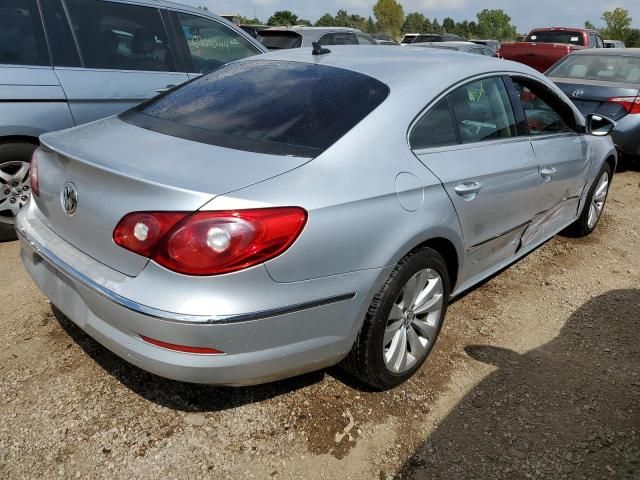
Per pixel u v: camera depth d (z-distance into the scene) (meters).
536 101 3.68
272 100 2.63
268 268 2.00
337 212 2.15
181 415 2.47
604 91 6.78
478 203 2.87
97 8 4.50
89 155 2.24
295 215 2.04
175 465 2.22
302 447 2.35
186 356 1.99
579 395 2.78
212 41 5.37
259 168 2.14
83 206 2.19
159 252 1.95
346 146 2.34
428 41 19.88
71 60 4.32
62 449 2.25
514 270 4.20
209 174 2.07
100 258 2.16
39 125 4.11
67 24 4.31
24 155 4.13
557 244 4.77
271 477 2.20
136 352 2.05
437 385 2.79
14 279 3.56
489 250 3.21
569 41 14.54
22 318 3.09
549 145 3.66
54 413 2.43
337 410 2.56
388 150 2.46
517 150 3.29
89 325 2.21
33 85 4.07
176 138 2.41
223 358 2.02
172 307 1.93
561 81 7.25
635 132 6.68
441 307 2.83
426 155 2.63
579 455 2.40
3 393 2.52
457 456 2.36
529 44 13.92
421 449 2.38
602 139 4.60
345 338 2.32
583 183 4.34
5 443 2.26
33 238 2.48
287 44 9.98
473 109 3.04
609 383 2.89
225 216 1.93
